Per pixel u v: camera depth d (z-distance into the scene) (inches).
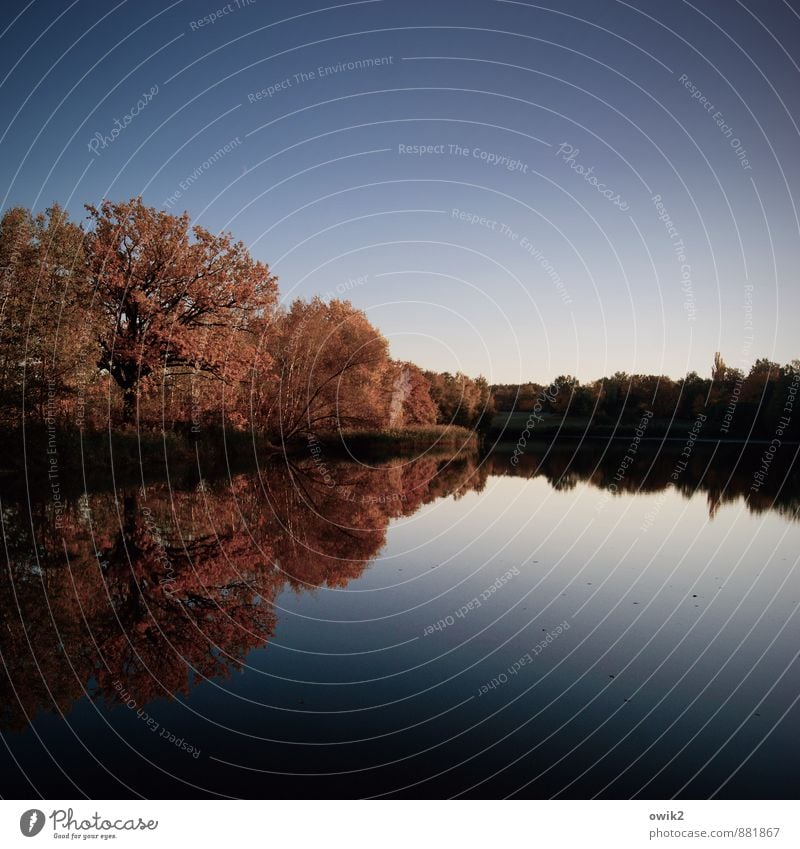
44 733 186.5
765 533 478.6
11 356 775.1
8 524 478.9
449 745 180.7
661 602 313.6
